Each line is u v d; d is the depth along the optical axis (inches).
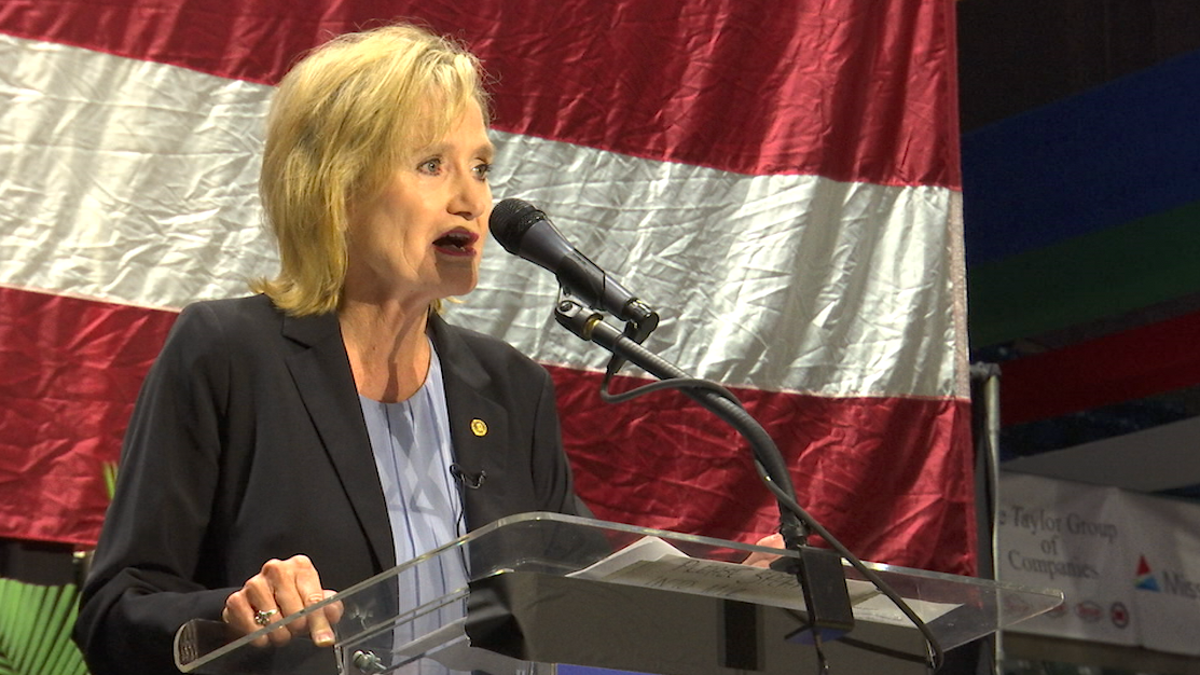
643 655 110.9
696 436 285.0
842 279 301.0
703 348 288.7
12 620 197.0
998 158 449.4
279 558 153.5
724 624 116.0
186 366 159.8
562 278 149.4
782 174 300.7
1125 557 541.6
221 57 258.4
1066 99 431.5
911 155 310.7
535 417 183.2
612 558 109.0
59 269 239.9
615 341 143.3
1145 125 417.4
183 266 249.3
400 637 113.4
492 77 281.3
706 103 298.5
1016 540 523.2
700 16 302.5
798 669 118.5
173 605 138.2
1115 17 423.8
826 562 119.6
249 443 159.6
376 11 271.3
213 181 254.2
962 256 310.0
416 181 166.2
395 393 170.9
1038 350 505.4
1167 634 539.8
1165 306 476.7
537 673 108.9
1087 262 446.0
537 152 283.0
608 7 294.4
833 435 294.4
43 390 235.0
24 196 239.3
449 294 168.9
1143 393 485.1
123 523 152.7
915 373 301.4
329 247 167.0
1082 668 531.2
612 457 278.1
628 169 290.2
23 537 228.8
